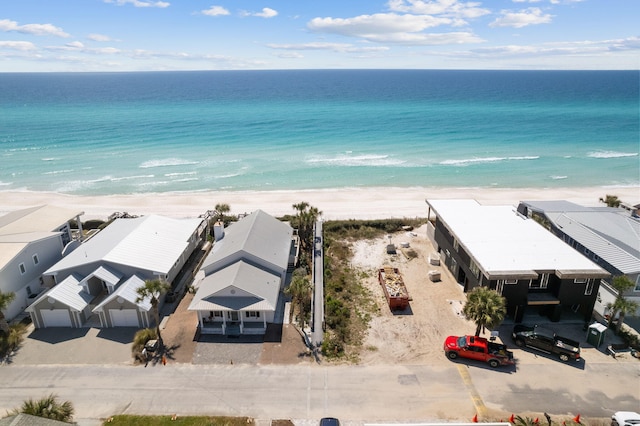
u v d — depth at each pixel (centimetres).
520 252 3528
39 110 16562
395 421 2434
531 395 2644
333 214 5934
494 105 18312
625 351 3069
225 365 2919
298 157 9144
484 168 8331
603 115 14975
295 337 3228
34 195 6794
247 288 3350
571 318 3453
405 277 4200
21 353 3058
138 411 2517
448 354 2978
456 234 3891
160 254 3872
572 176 7838
